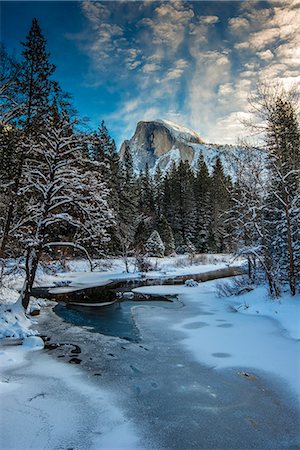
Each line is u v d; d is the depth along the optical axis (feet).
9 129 46.88
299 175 54.80
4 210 48.11
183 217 201.05
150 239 146.10
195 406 21.84
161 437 18.26
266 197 55.93
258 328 40.63
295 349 32.42
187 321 46.70
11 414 20.43
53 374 27.30
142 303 62.44
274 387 24.57
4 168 45.47
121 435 18.42
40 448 17.06
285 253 56.39
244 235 60.75
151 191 225.15
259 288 61.62
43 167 46.52
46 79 46.88
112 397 23.15
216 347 34.24
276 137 53.11
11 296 57.26
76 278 97.25
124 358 31.48
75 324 45.57
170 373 27.63
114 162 143.84
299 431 18.84
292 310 43.86
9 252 48.16
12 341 36.68
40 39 46.68
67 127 44.88
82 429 18.97
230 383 25.44
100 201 45.52
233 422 19.81
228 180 196.85
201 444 17.63
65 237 51.78
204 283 88.69
